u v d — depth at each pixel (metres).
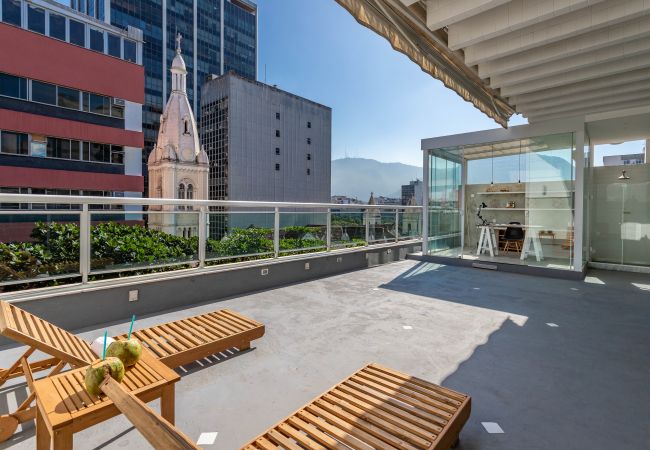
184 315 4.37
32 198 3.66
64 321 3.76
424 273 7.39
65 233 3.94
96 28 29.61
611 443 2.03
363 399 2.11
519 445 2.01
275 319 4.25
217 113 58.88
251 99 59.06
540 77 5.22
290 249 6.63
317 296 5.38
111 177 28.30
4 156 23.64
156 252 4.71
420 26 4.08
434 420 1.87
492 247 8.47
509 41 4.48
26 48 23.70
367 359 3.15
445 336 3.74
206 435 2.08
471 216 8.84
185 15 64.00
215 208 5.41
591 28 3.89
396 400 2.11
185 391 2.59
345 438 1.76
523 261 7.83
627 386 2.71
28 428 2.14
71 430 1.64
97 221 4.18
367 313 4.53
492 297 5.42
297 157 66.19
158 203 4.68
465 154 8.73
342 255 7.49
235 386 2.66
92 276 4.15
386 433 1.79
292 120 65.19
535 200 7.65
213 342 3.02
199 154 43.88
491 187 8.44
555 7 3.59
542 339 3.67
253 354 3.24
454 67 5.10
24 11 26.53
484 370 2.96
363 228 8.42
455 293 5.66
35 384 1.94
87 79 26.48
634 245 8.01
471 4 3.64
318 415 1.97
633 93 6.08
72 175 26.47
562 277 6.98
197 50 66.38
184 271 4.89
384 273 7.37
